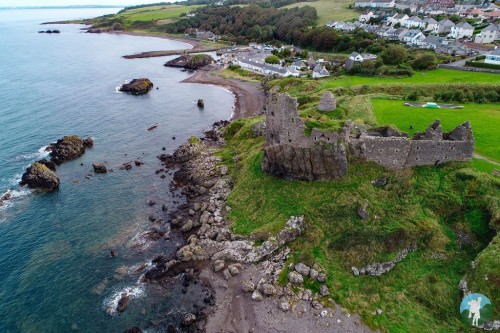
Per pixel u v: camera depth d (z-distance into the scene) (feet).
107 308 156.97
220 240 189.06
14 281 172.04
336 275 159.53
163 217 216.95
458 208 173.58
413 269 158.20
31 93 453.17
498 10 643.04
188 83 537.24
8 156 289.94
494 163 194.80
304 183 202.69
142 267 178.60
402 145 191.31
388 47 497.87
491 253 144.87
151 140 328.29
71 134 336.70
